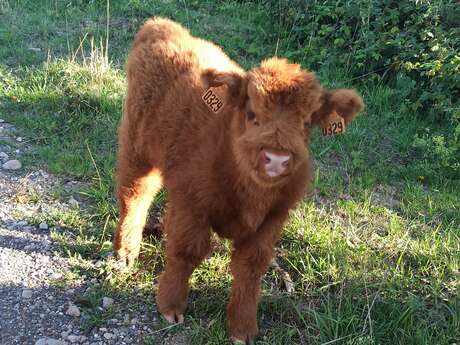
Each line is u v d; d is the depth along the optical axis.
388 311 1.47
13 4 3.06
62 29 2.87
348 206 1.88
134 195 1.53
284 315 1.47
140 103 1.47
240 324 1.36
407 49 2.51
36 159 1.95
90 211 1.73
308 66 2.72
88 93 2.23
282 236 1.70
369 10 2.63
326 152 2.18
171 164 1.34
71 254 1.56
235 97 1.20
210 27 3.05
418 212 1.89
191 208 1.29
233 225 1.31
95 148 2.03
